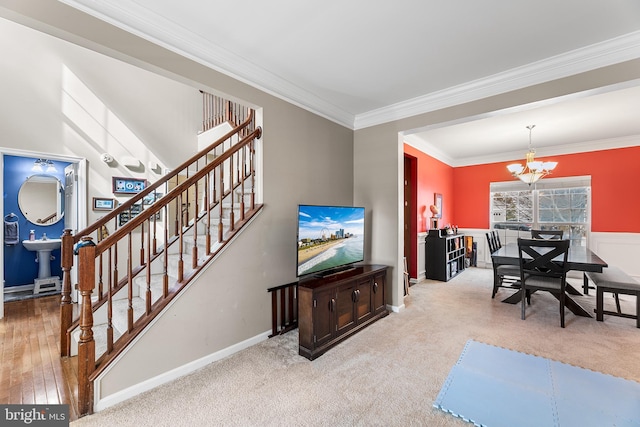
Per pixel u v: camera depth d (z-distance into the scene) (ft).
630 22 6.57
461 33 7.00
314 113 10.87
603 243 16.70
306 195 10.54
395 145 11.71
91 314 5.73
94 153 12.87
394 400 5.97
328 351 8.18
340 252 10.16
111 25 5.88
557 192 18.29
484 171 21.08
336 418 5.45
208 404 5.88
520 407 5.65
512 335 9.14
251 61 8.27
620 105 11.35
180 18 6.45
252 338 8.63
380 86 9.90
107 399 5.79
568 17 6.40
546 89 8.38
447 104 10.30
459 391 6.22
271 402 5.93
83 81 12.66
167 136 15.19
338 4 6.00
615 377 6.66
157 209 6.77
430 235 17.52
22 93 11.23
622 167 16.15
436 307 12.11
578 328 9.64
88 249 5.69
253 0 5.88
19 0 4.95
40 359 7.54
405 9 6.14
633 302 12.50
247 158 12.67
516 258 11.09
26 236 13.58
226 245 7.95
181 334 6.98
